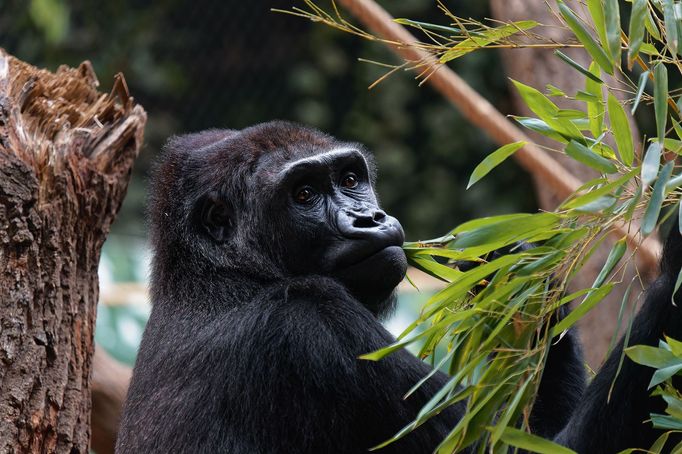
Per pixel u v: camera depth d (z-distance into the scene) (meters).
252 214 6.73
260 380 6.02
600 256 9.02
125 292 12.55
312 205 6.73
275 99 21.31
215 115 21.02
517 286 4.93
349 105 22.00
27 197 5.48
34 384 5.42
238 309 6.41
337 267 6.60
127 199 19.11
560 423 6.54
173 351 6.35
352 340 6.07
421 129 22.22
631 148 4.60
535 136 10.06
